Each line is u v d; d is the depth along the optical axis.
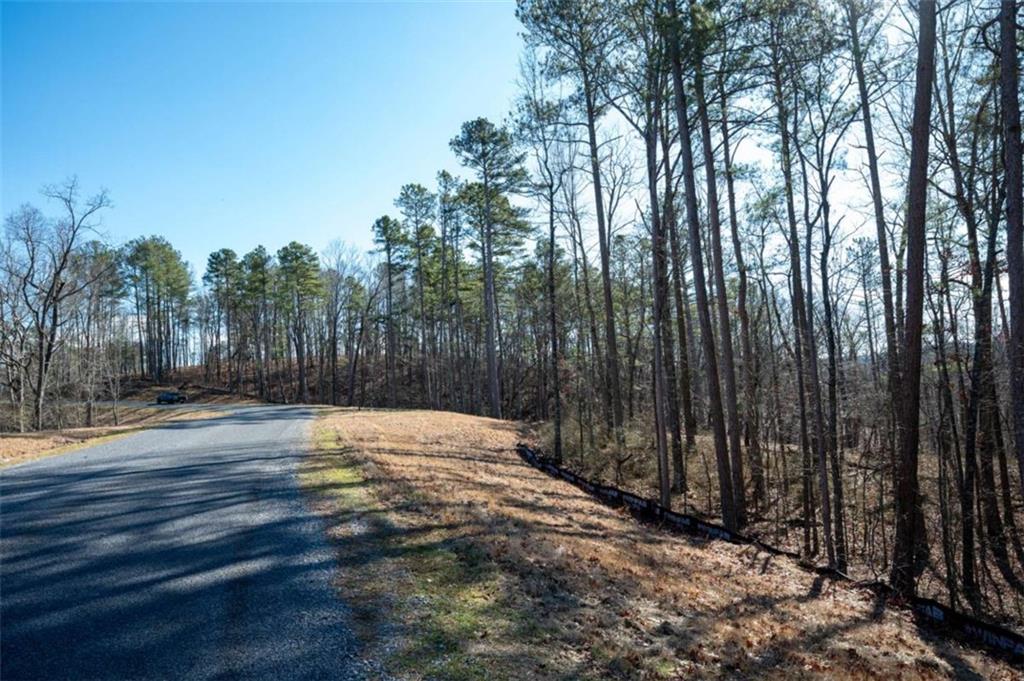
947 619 9.57
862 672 6.93
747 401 20.23
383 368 61.44
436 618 5.68
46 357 30.03
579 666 5.22
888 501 18.08
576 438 22.53
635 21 15.41
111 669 4.44
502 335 49.94
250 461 13.15
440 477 12.90
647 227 22.45
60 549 6.99
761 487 19.25
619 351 38.94
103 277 36.81
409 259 44.84
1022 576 13.46
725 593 9.04
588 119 21.08
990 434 14.66
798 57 13.77
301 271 50.34
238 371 59.78
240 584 6.15
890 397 15.37
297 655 4.80
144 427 22.00
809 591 10.48
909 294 11.04
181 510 8.81
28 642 4.77
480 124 30.41
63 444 16.41
